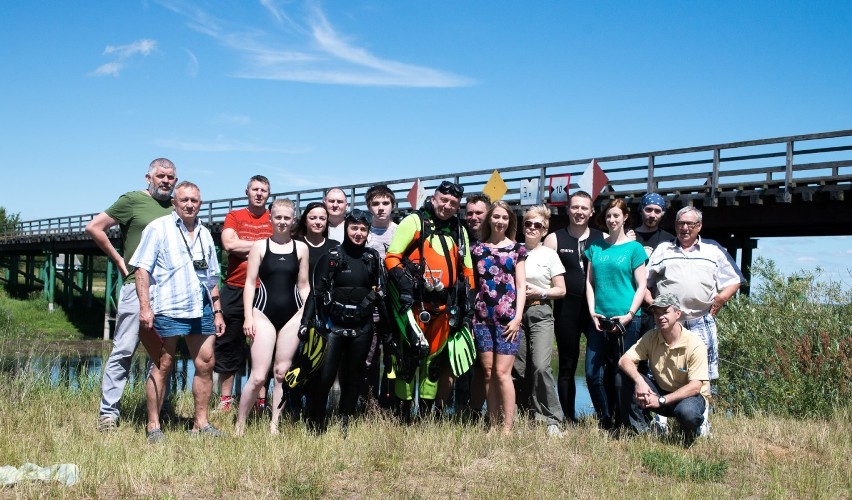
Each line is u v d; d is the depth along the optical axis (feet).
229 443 17.22
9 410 20.98
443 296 18.72
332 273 18.04
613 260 19.86
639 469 16.67
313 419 18.78
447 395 20.53
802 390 24.71
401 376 19.29
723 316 28.63
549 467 16.46
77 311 129.39
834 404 23.81
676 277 20.71
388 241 22.34
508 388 19.12
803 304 28.30
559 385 21.02
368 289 18.38
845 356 25.30
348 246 18.40
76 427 19.20
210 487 14.46
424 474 15.64
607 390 20.90
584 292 20.59
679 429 19.21
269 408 21.47
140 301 17.48
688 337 18.76
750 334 27.07
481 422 19.93
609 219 20.20
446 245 18.69
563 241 20.85
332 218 23.18
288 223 19.03
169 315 17.83
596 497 14.37
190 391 26.78
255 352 18.72
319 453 16.39
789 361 25.61
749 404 25.50
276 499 13.91
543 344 20.07
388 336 19.25
